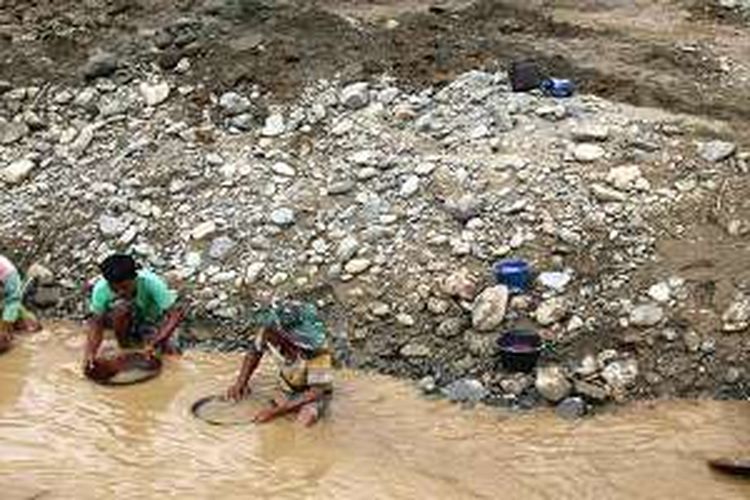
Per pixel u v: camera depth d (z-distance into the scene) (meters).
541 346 10.66
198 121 13.73
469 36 15.70
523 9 17.08
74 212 12.72
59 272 12.23
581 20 17.31
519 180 12.13
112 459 9.54
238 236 12.09
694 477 9.31
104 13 16.23
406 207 12.04
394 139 13.00
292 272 11.64
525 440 9.82
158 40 15.13
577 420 10.13
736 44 16.48
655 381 10.48
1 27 15.87
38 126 13.95
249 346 11.23
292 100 13.86
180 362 11.04
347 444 9.73
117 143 13.55
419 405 10.33
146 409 10.28
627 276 11.19
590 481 9.26
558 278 11.16
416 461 9.51
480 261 11.38
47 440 9.84
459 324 10.94
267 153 13.10
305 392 10.16
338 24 15.36
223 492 9.06
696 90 14.48
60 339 11.49
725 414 10.16
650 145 12.55
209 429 9.95
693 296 10.99
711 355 10.62
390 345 10.94
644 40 16.42
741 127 13.26
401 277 11.38
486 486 9.16
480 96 13.59
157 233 12.33
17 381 10.77
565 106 13.30
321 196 12.36
